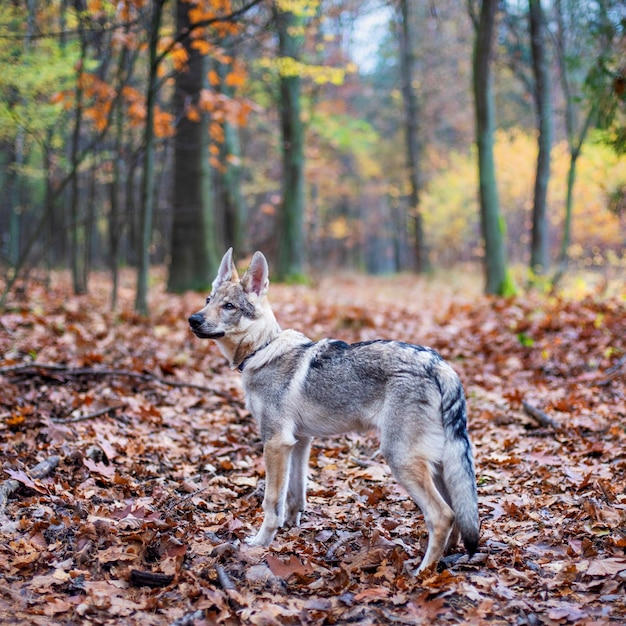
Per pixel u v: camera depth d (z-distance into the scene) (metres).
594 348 9.32
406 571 4.03
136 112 13.30
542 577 3.89
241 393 8.09
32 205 28.36
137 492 5.23
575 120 21.73
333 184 42.31
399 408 4.23
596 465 5.65
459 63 33.91
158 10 11.21
